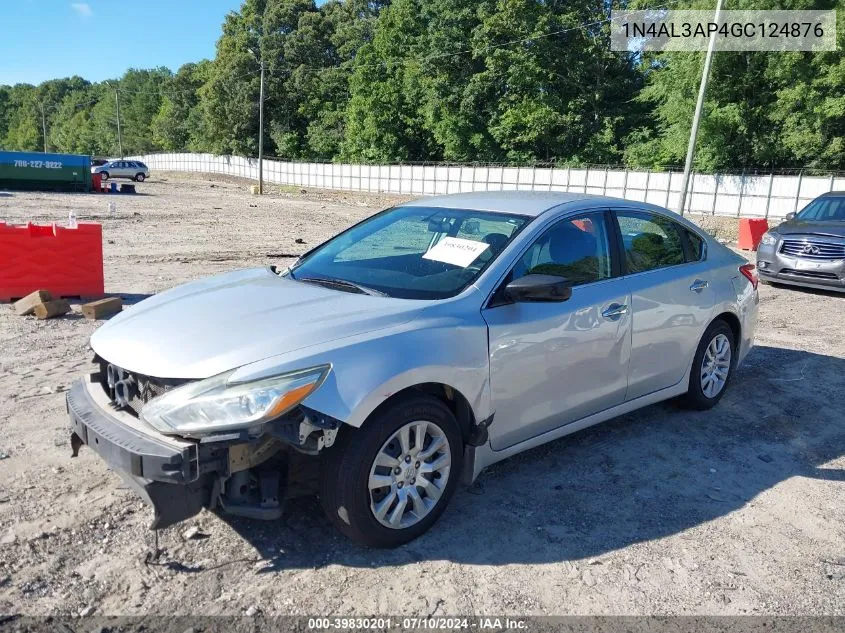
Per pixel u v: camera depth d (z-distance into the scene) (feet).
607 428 16.22
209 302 11.92
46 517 11.40
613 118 145.28
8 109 581.94
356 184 181.68
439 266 12.80
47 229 29.12
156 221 71.87
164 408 9.57
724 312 17.07
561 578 10.30
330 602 9.57
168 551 10.61
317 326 10.55
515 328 12.01
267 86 228.43
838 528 12.01
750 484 13.61
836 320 29.60
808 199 102.83
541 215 13.55
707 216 114.52
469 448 11.84
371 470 10.28
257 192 159.02
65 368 19.54
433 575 10.27
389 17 182.09
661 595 9.98
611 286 14.08
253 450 9.88
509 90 154.40
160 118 325.62
